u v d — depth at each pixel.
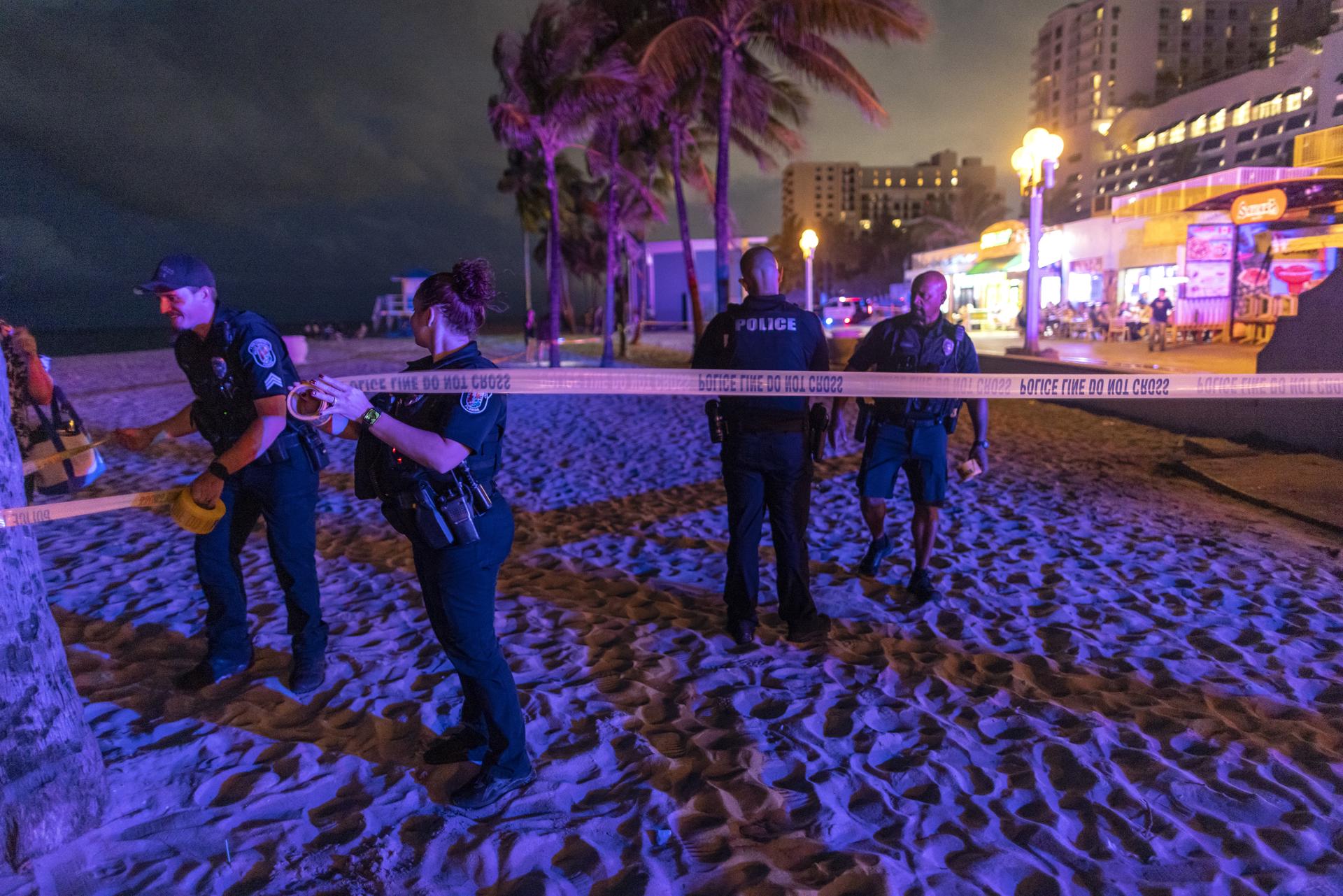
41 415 4.23
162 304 2.95
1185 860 2.29
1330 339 7.07
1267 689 3.30
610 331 20.89
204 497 2.81
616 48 17.73
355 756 2.89
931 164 174.12
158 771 2.77
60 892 2.19
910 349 4.05
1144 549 5.09
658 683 3.46
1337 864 2.25
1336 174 18.19
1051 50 133.62
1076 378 3.85
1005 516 5.94
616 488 7.33
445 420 2.38
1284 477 6.48
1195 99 69.81
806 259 18.53
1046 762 2.81
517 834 2.45
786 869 2.29
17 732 2.25
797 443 3.63
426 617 4.19
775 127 21.09
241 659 3.43
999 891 2.19
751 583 3.78
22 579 2.27
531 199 40.16
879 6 14.06
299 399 2.16
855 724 3.08
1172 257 20.62
